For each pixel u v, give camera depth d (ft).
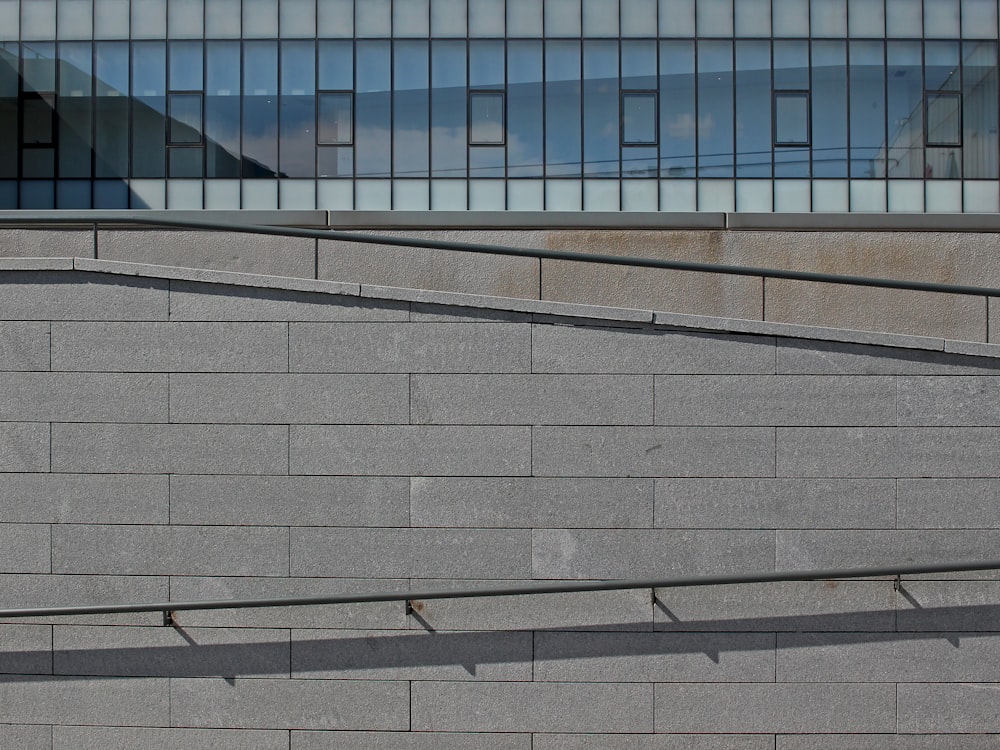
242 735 18.97
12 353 19.07
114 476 19.02
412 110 54.49
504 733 18.85
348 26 54.75
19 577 19.04
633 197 54.13
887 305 26.50
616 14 54.60
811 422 18.53
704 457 18.62
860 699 18.54
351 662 18.93
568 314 18.69
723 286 26.78
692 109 54.29
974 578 18.45
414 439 18.79
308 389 18.86
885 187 53.78
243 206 54.49
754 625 18.70
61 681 19.10
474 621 18.85
